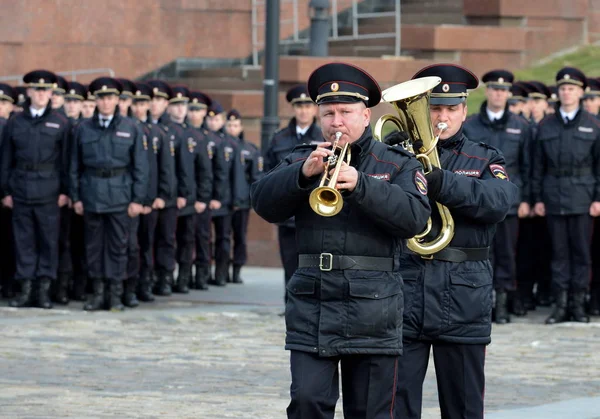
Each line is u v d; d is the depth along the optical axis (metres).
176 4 51.19
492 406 18.50
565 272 28.53
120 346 24.00
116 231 29.41
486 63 47.56
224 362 22.27
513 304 30.14
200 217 35.34
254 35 52.66
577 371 21.86
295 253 27.55
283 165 12.98
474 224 14.59
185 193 33.81
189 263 34.66
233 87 49.09
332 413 12.54
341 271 12.45
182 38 51.41
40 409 17.67
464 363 14.44
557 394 19.61
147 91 32.66
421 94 13.98
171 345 24.25
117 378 20.44
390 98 13.94
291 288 12.67
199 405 18.17
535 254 31.47
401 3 51.59
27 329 26.03
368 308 12.36
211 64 52.12
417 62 45.50
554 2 48.69
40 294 29.89
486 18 48.53
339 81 12.47
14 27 47.66
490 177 14.86
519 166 28.62
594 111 30.91
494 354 23.70
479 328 14.41
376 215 12.17
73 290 32.22
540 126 28.48
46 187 29.59
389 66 45.00
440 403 14.75
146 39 50.56
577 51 48.94
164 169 32.50
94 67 49.56
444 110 14.94
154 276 34.28
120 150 29.20
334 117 12.52
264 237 42.22
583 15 49.25
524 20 48.38
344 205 12.48
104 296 30.12
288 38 52.34
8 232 31.83
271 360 22.58
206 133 35.31
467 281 14.42
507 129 28.42
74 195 29.41
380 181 12.20
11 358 22.31
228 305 31.42
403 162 12.75
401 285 12.77
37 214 29.64
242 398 18.80
